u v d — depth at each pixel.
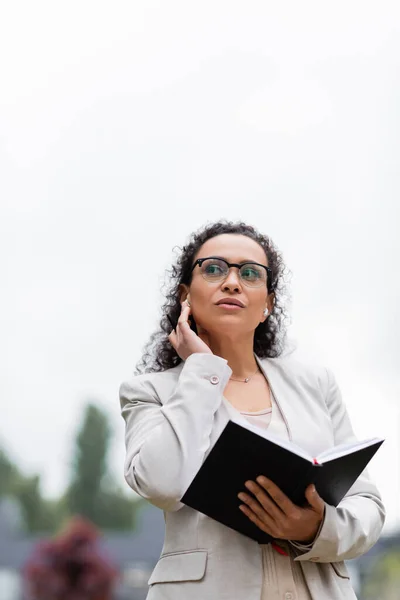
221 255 2.80
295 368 2.88
